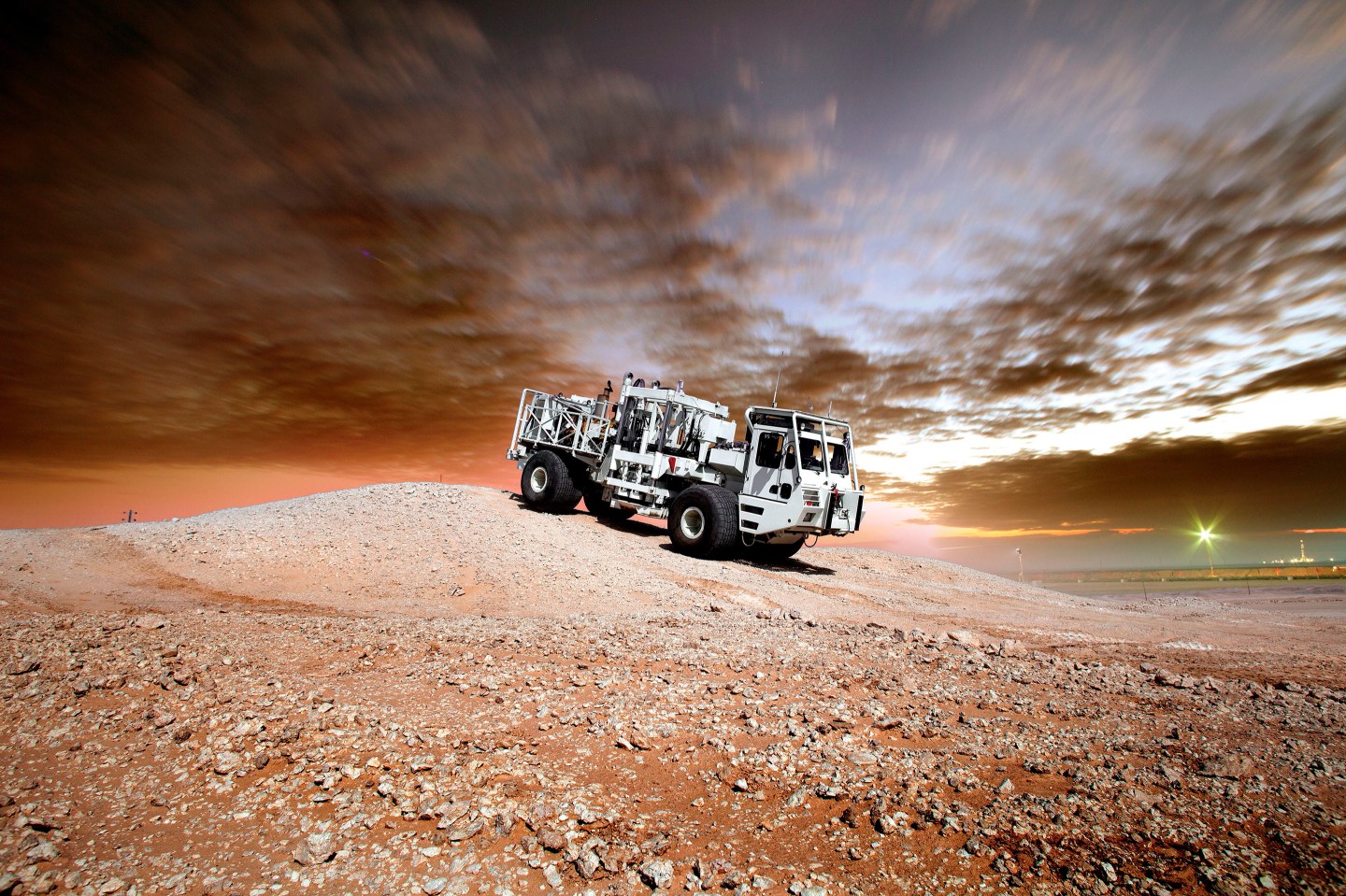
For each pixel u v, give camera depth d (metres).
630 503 18.48
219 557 12.18
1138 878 2.65
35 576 10.32
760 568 15.79
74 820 2.99
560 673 5.81
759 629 8.59
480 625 8.23
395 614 9.78
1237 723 4.88
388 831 3.01
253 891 2.54
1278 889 2.55
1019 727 4.69
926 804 3.32
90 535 12.80
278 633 6.95
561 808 3.26
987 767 3.89
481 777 3.56
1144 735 4.55
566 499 19.14
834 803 3.40
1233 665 7.56
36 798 3.15
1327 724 4.87
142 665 5.11
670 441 18.52
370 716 4.41
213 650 5.77
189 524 13.99
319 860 2.75
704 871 2.72
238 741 3.89
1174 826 3.09
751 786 3.59
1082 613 13.23
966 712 5.09
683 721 4.64
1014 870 2.73
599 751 4.07
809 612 11.22
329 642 6.61
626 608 10.98
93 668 5.00
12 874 2.53
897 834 3.04
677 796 3.48
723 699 5.19
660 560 15.12
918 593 14.63
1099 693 5.79
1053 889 2.59
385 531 14.12
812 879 2.68
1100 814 3.22
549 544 14.81
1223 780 3.66
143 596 9.83
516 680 5.51
